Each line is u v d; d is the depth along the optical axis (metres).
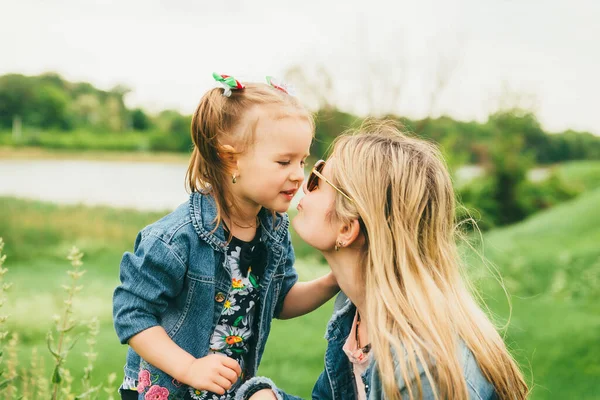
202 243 1.89
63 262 10.44
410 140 1.85
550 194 16.91
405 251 1.64
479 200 16.06
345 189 1.69
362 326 1.85
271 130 1.86
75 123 39.19
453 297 1.65
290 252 2.14
